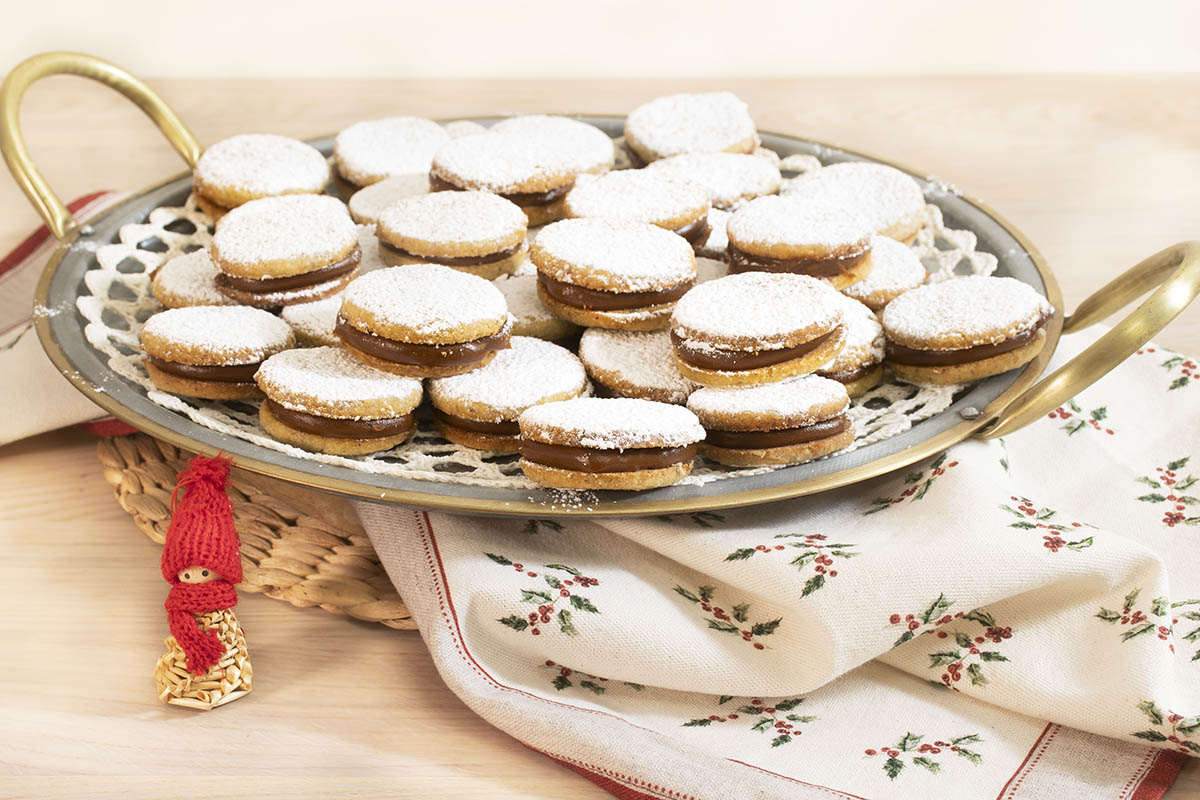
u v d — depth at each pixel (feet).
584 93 4.22
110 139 3.90
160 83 4.35
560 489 2.53
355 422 2.63
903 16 4.36
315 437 2.63
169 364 2.70
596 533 2.63
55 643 2.60
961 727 2.49
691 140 3.14
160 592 2.68
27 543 2.74
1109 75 4.45
